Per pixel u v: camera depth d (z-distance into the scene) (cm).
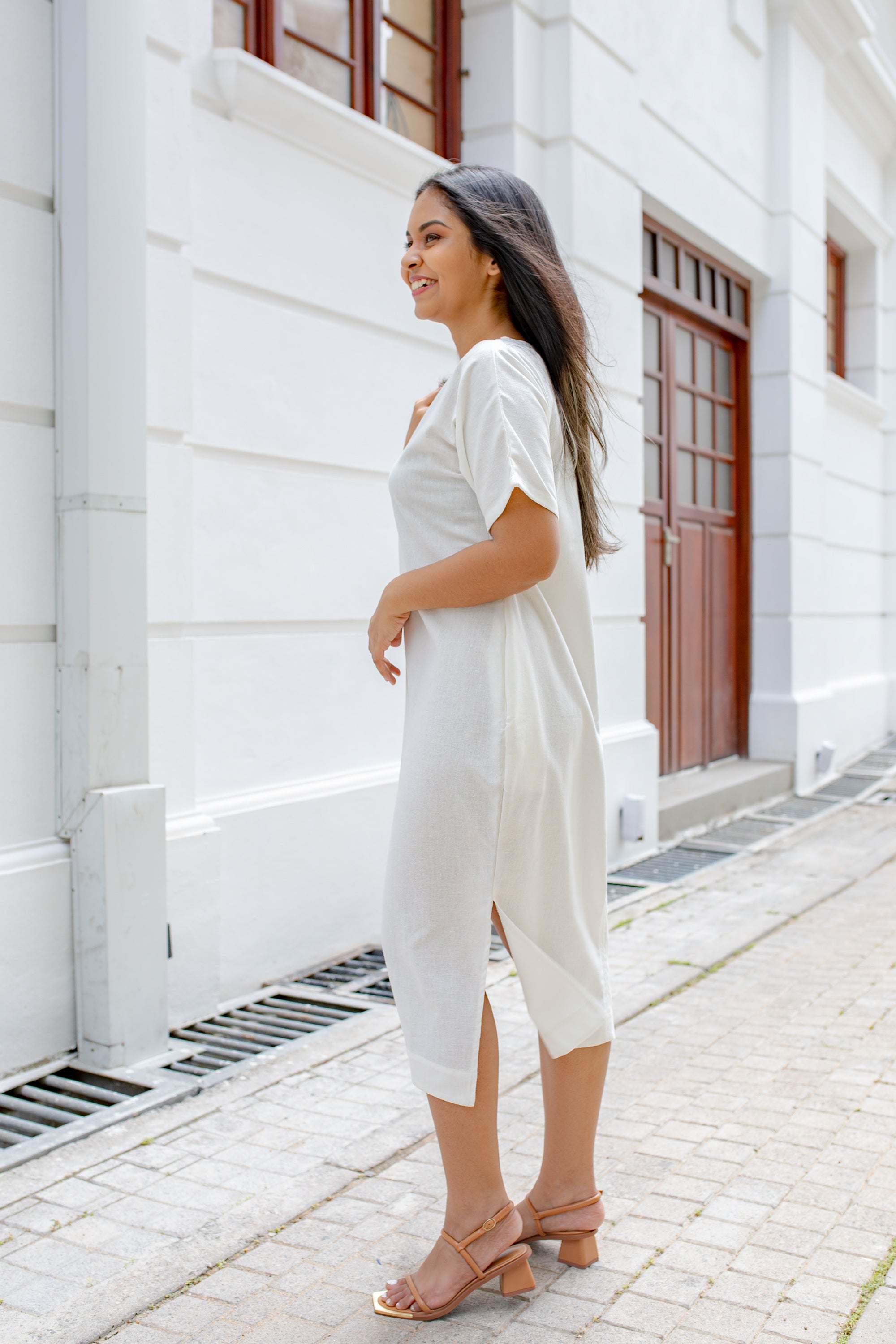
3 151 260
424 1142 233
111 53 267
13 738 265
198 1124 242
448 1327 168
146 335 288
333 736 366
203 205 318
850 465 899
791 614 722
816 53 754
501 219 170
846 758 866
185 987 303
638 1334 165
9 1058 261
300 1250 191
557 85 469
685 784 632
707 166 623
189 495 305
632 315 521
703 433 683
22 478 265
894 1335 163
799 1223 197
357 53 399
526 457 153
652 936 395
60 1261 188
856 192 883
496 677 159
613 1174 217
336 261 363
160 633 302
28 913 264
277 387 341
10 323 262
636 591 531
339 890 363
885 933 400
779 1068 272
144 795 274
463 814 157
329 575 362
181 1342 165
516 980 344
